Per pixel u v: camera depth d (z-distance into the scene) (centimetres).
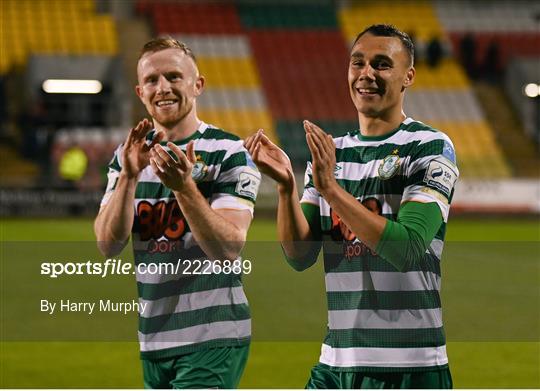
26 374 1349
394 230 640
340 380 712
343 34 6275
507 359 1473
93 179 4534
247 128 5494
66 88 5244
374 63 690
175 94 769
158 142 727
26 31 5834
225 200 766
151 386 785
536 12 6656
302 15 6353
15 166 4800
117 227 745
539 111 5853
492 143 5644
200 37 6081
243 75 5875
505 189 4862
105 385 1295
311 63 6019
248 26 6225
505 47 6366
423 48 6225
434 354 694
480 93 5975
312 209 731
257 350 1541
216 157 775
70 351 1507
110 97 5322
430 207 662
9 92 5391
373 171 695
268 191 4509
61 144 4566
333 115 5694
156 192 765
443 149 679
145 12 6241
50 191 4509
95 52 5781
